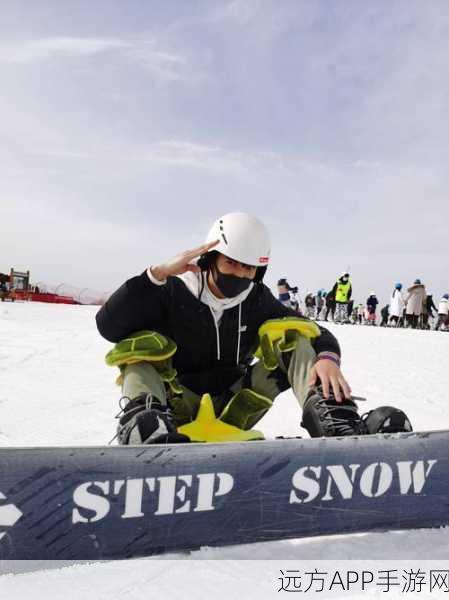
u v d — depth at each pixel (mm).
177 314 2053
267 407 2182
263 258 2016
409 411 4203
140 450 1277
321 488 1358
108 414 3648
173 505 1283
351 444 1390
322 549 1348
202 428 1980
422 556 1318
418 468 1415
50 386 4789
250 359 2330
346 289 19688
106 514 1248
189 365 2160
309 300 25688
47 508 1218
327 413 1755
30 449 1221
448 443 1442
